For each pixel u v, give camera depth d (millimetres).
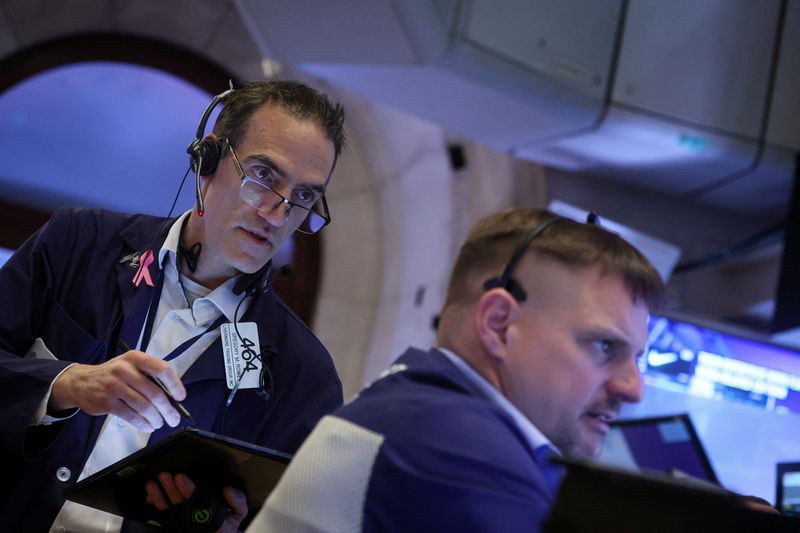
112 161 5992
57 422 1876
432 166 5973
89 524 1919
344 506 1045
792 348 4609
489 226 1217
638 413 4406
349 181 6328
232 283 2027
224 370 1992
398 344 6012
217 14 5883
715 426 4469
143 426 1723
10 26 5570
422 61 3975
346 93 6102
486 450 1033
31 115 5789
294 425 2031
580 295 1123
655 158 4980
